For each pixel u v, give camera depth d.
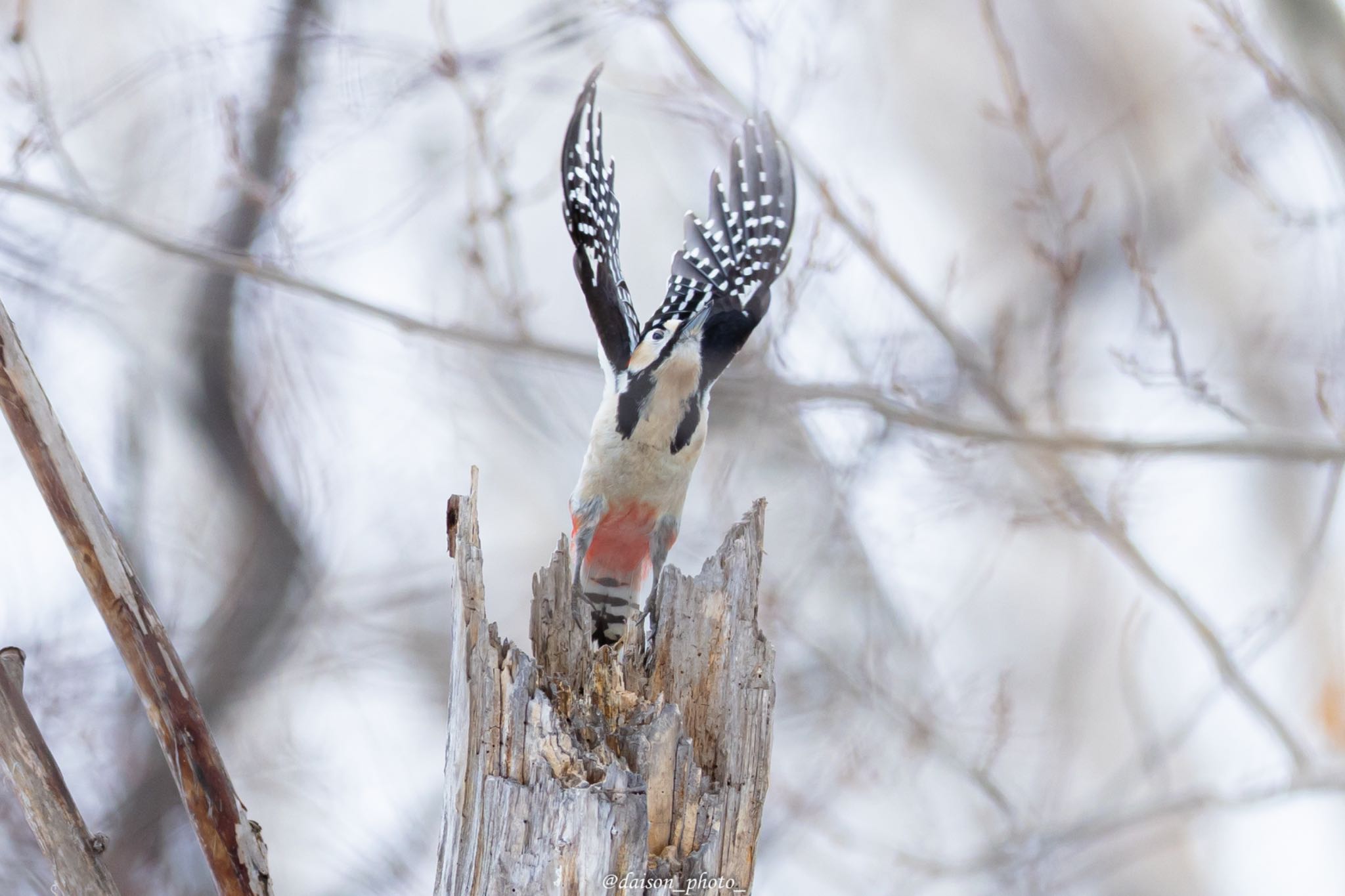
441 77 11.66
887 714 13.70
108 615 5.82
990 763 13.54
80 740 13.27
